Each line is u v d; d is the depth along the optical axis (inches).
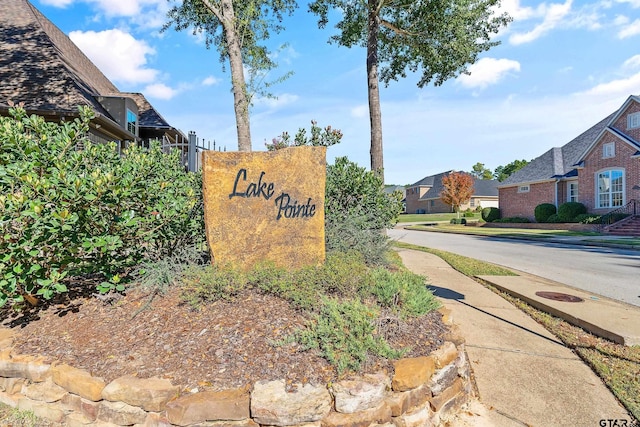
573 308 202.4
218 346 115.0
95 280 176.7
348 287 151.3
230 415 96.3
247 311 133.3
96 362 113.1
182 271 160.7
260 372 104.5
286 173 170.6
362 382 101.4
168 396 98.0
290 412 95.4
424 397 109.0
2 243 129.3
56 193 134.7
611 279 316.5
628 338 159.6
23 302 150.5
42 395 111.5
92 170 157.8
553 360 148.7
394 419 102.5
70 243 143.3
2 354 121.6
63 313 146.3
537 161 1170.6
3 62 460.1
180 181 208.5
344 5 486.9
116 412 100.3
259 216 166.1
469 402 121.8
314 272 157.6
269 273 152.3
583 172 963.3
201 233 197.3
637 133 856.3
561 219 969.5
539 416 113.5
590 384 130.4
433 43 478.6
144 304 145.4
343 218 240.2
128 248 171.8
